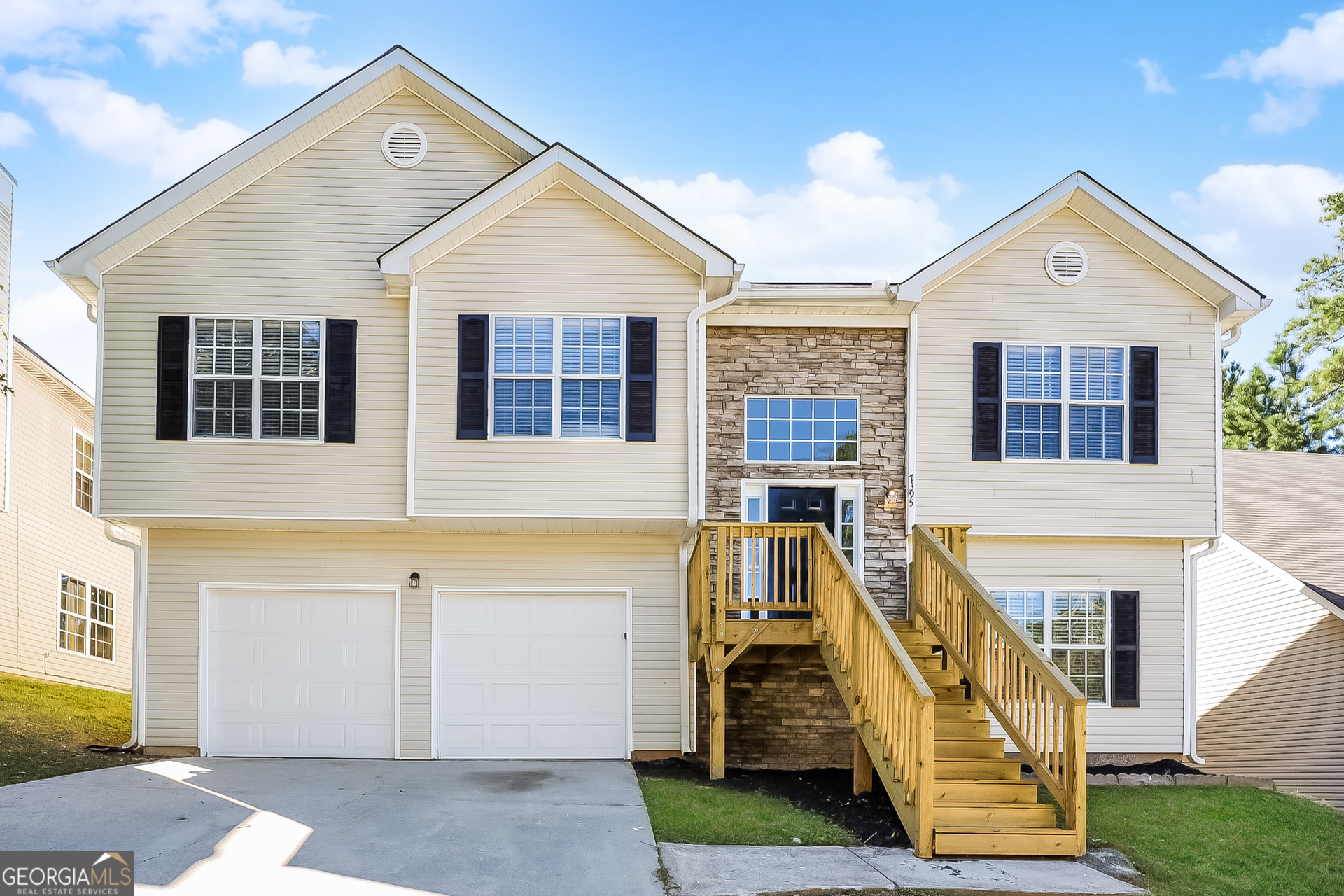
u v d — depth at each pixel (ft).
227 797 33.94
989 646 34.73
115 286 41.70
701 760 43.06
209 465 41.06
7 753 38.93
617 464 40.57
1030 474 44.37
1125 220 44.24
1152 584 45.47
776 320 44.37
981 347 44.55
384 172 43.14
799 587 39.14
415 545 44.04
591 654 44.27
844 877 26.53
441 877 26.12
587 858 27.86
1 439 56.24
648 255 41.27
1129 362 44.80
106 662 68.69
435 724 43.34
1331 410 100.27
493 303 40.83
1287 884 29.04
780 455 44.60
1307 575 49.34
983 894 25.45
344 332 41.86
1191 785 41.50
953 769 32.04
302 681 43.45
